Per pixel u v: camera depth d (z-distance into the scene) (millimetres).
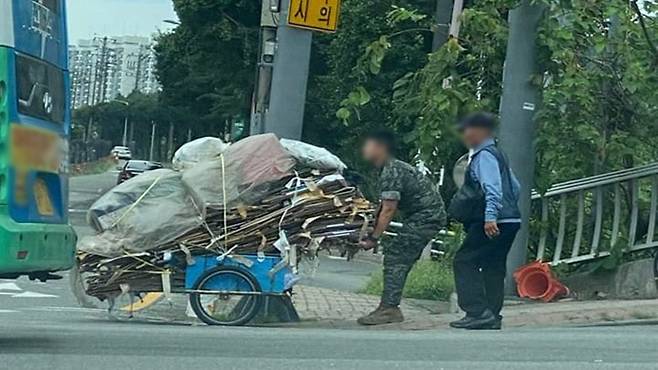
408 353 7867
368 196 11539
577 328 9734
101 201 10336
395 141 10250
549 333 9148
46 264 8102
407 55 24422
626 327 9797
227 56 34719
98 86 100875
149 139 79500
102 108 85375
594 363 7324
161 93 46875
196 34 35062
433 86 12688
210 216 10156
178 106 44594
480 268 9633
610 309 10430
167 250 10156
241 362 7418
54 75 8500
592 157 12438
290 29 12047
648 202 12062
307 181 10281
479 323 9617
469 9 12953
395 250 10266
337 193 10281
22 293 14289
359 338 8844
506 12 13094
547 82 12102
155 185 10352
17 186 7770
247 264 10195
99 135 85688
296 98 12086
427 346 8242
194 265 10211
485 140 9445
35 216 8023
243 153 10258
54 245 8227
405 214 10273
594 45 12172
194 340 8648
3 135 7648
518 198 9547
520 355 7730
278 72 12102
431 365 7270
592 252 12062
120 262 10164
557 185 12398
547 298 11648
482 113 10039
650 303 10797
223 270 10195
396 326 10094
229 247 10164
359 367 7191
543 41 11719
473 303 9625
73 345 8273
